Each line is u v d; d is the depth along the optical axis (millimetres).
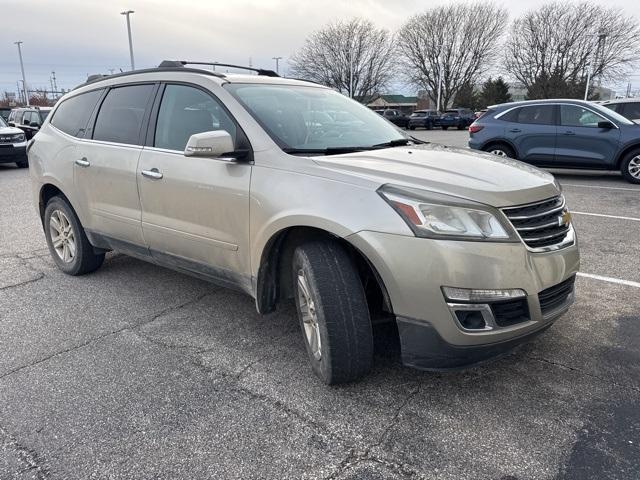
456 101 63938
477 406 2637
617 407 2607
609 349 3217
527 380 2873
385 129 3826
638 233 6023
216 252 3283
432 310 2383
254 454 2305
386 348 3254
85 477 2174
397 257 2391
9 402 2729
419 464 2229
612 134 9758
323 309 2611
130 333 3559
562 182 10234
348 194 2559
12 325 3707
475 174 2684
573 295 2914
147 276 4762
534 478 2137
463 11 61000
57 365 3121
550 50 57844
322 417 2566
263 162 2961
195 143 2846
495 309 2412
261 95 3443
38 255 5500
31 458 2291
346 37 60688
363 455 2289
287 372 3006
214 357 3203
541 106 10438
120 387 2863
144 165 3658
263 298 3094
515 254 2422
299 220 2676
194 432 2461
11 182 11539
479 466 2209
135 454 2312
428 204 2387
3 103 68000
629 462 2213
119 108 4078
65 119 4695
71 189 4383
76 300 4184
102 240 4266
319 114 3561
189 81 3557
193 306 4039
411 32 63188
